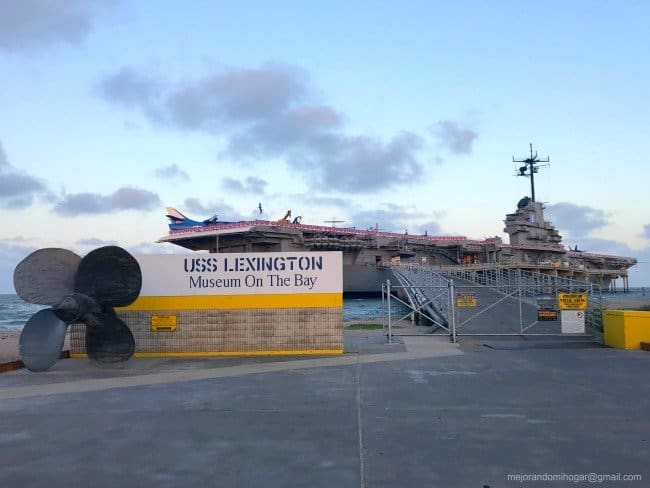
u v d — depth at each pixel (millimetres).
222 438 6676
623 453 5898
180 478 5324
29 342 12375
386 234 80000
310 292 14961
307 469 5520
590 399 8508
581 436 6531
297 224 71375
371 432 6828
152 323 15016
